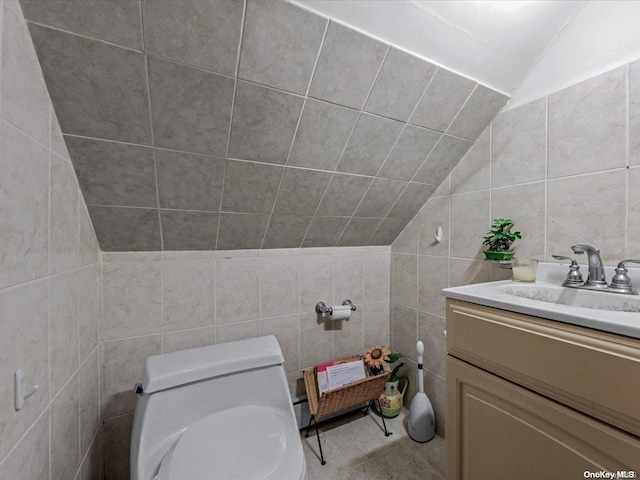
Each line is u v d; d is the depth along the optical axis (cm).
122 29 65
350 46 84
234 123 91
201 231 122
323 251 161
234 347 112
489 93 113
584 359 59
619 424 55
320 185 125
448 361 90
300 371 157
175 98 80
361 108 101
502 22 90
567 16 96
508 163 119
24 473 55
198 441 85
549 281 103
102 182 92
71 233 83
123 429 117
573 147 98
